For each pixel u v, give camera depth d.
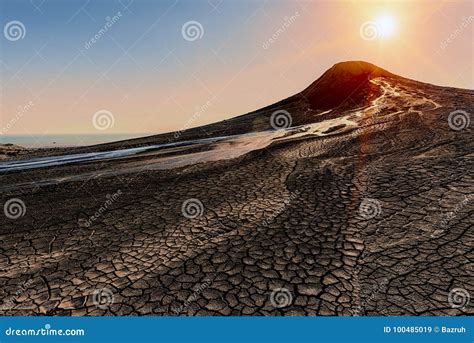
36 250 6.20
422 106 22.62
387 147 12.60
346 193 8.12
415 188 7.89
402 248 5.39
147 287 4.82
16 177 13.77
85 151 24.20
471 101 23.36
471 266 4.78
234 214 7.34
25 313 4.45
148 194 9.41
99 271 5.32
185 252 5.74
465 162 9.45
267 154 13.89
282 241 5.90
